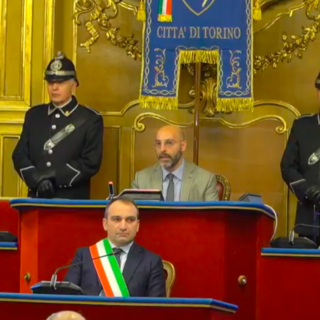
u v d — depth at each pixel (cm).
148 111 2786
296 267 2003
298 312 2000
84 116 2527
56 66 2527
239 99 2591
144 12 2611
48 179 2428
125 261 1898
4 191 2738
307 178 2456
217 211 1978
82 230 2012
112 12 2811
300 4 2786
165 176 2345
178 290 1983
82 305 1634
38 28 2784
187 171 2345
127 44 2803
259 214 1995
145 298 1631
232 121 2770
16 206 2042
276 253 2002
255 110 2778
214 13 2611
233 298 1983
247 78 2598
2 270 2081
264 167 2764
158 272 1900
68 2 2823
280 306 2003
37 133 2519
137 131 2786
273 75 2784
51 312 1638
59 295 1639
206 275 1981
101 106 2800
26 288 2045
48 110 2544
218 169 2767
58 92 2522
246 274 1994
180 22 2611
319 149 2467
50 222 2019
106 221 1914
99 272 1884
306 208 2417
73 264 1827
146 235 1994
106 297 1631
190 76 2773
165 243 1991
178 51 2606
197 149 2664
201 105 2770
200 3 2611
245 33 2606
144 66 2606
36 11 2786
